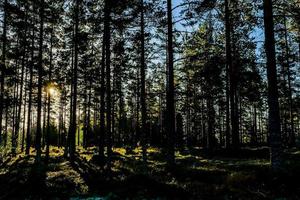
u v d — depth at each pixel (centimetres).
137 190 1284
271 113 1310
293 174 1212
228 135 2561
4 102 3030
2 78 2736
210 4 1836
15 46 2917
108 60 1856
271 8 1380
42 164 2192
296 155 2062
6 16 2573
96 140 4816
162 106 5650
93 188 1425
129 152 3412
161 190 1236
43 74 2609
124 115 5756
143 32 2162
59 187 1482
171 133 1838
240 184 1214
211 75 2194
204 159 2255
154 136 6450
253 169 1456
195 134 5738
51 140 7319
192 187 1257
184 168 1681
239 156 2284
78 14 2639
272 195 1051
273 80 1329
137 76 3972
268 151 2297
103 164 2267
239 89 2709
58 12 2536
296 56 3534
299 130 6331
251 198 1044
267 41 1363
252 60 2314
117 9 1934
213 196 1112
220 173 1477
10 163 2680
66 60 3103
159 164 2083
